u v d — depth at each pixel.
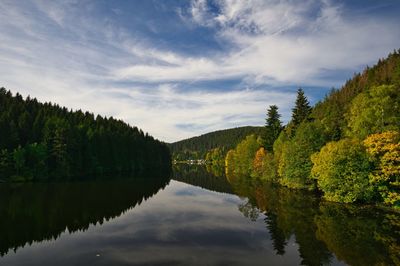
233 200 49.41
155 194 56.72
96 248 24.78
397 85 60.06
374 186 39.69
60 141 87.31
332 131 57.38
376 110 47.59
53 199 47.62
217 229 30.80
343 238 26.53
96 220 34.56
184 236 28.31
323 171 43.84
